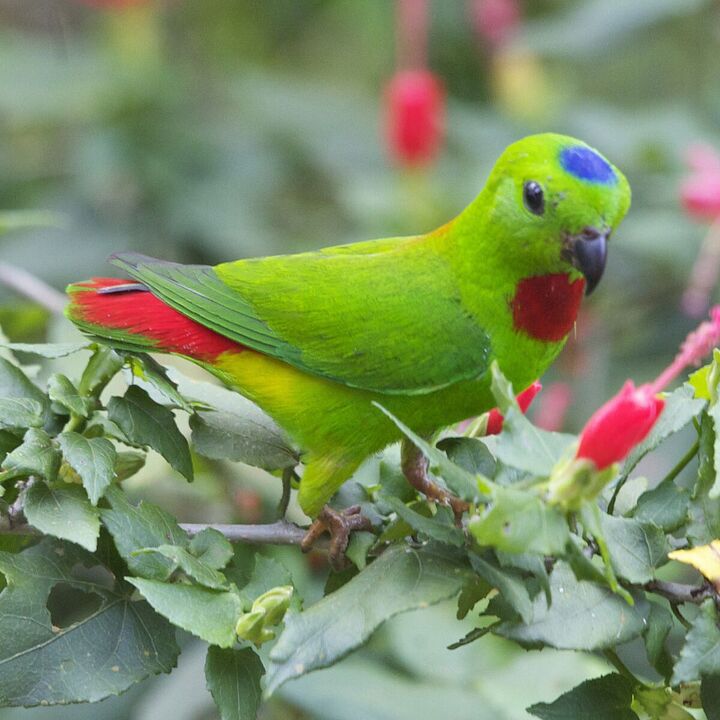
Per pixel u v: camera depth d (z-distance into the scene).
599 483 4.81
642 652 8.86
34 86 12.40
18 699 5.33
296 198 12.74
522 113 12.14
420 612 8.30
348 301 6.98
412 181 11.18
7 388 6.08
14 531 5.70
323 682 7.78
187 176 12.02
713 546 5.32
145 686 9.11
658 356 10.63
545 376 10.70
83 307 6.83
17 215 8.75
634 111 12.02
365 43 14.73
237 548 6.52
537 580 5.29
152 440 5.89
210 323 6.93
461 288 7.07
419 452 6.50
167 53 14.26
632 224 10.59
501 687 7.87
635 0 10.98
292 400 6.91
